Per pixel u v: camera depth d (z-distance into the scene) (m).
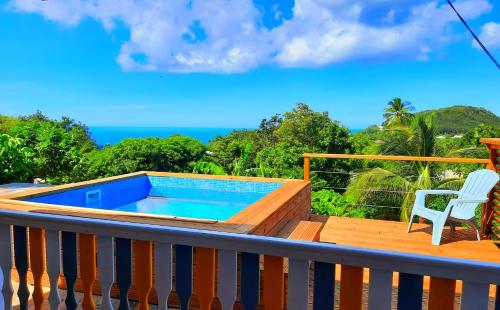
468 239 4.11
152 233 1.45
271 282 1.34
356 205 7.41
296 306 1.31
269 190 5.53
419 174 8.83
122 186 5.71
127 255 1.52
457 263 1.11
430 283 1.16
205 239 1.38
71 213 2.81
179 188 6.12
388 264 1.18
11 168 6.41
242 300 1.37
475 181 4.15
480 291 1.10
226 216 5.25
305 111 14.98
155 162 11.36
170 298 2.46
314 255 1.26
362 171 8.45
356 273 1.24
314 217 5.07
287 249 1.29
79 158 8.12
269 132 17.16
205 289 1.42
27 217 1.64
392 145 9.51
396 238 4.12
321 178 11.57
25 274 1.69
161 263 1.46
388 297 1.20
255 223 2.67
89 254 1.58
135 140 11.34
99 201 5.19
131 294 2.50
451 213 4.00
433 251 3.71
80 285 2.62
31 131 7.64
